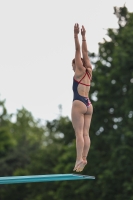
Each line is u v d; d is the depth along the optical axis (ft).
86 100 95.55
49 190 359.46
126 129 255.70
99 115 276.21
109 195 263.70
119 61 264.31
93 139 277.23
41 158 375.66
